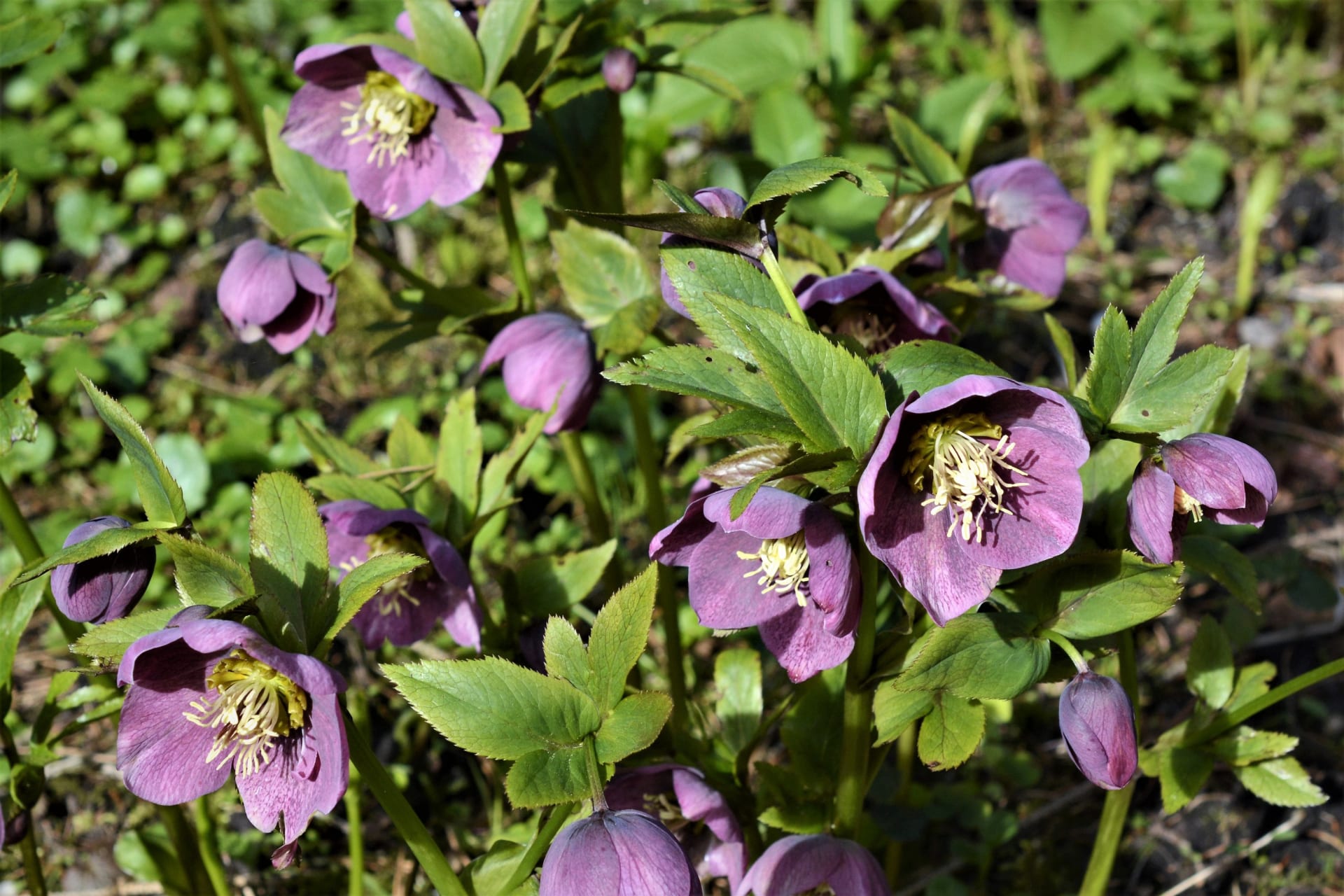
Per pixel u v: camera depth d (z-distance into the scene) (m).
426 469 0.97
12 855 1.08
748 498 0.78
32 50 0.94
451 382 1.45
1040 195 0.99
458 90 0.94
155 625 0.81
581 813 0.83
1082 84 1.82
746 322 0.81
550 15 0.99
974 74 1.76
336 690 0.79
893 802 1.04
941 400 0.78
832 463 0.81
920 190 0.97
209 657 0.82
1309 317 1.49
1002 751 1.11
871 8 1.83
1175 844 1.08
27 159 1.65
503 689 0.83
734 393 0.82
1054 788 1.12
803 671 0.84
